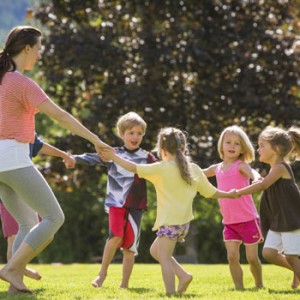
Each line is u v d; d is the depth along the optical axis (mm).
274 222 13516
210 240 48469
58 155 13141
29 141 11180
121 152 14805
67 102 37688
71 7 37812
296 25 39031
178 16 36344
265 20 37469
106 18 37688
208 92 35531
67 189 37406
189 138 34906
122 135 14898
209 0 36094
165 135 12281
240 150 14297
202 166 34000
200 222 46562
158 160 14867
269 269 21156
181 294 11656
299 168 34438
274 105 35625
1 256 53344
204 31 35500
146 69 35750
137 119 14805
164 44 35219
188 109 35594
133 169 12023
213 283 15648
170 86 36500
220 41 35438
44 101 11039
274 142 13609
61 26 37688
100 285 14297
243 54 35719
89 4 37781
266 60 36469
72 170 36688
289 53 36844
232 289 13508
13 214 11766
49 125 50656
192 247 41875
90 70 36094
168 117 34969
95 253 52281
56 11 38156
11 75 11086
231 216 13914
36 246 11117
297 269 13312
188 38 35844
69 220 51844
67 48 36062
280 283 15406
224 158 14461
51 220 11133
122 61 35969
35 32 11516
